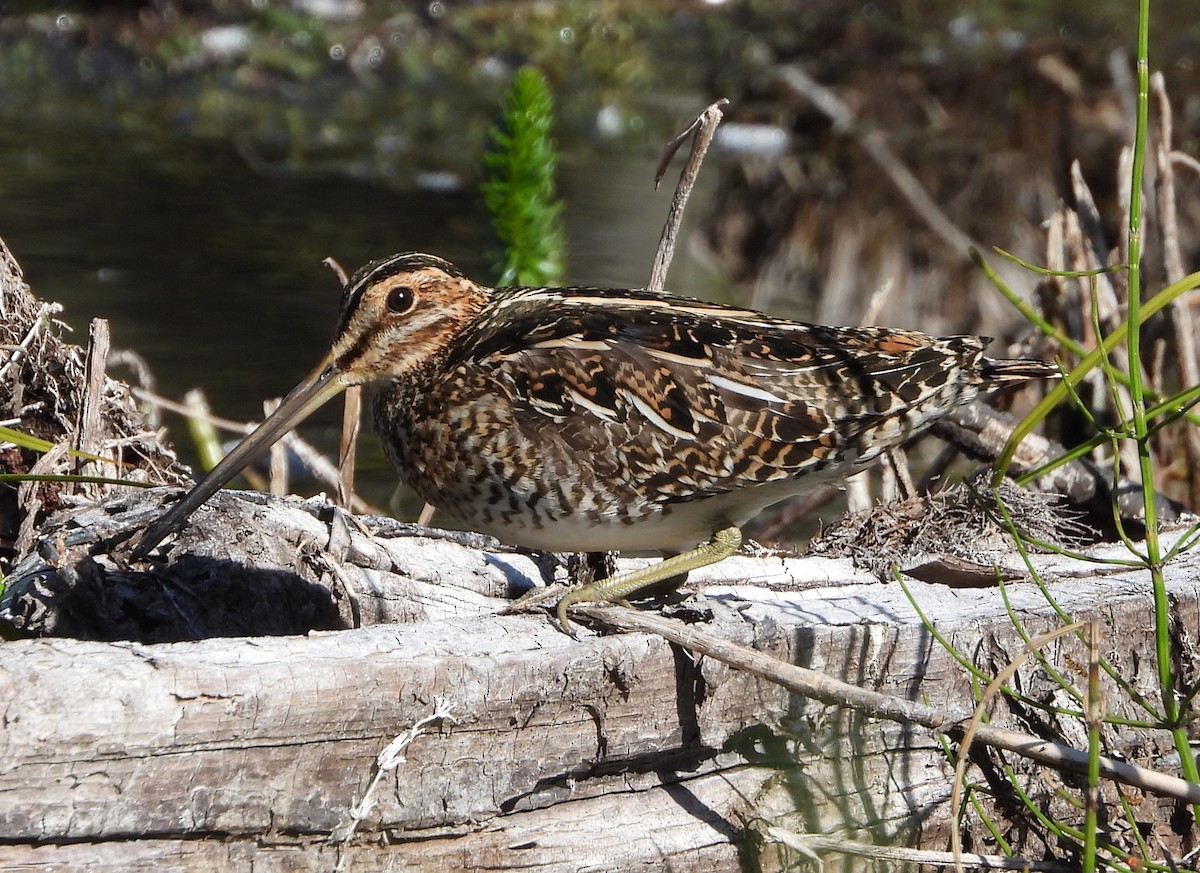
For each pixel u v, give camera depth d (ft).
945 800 22.12
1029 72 61.31
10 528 26.45
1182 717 20.27
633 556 34.53
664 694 20.75
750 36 73.82
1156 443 35.09
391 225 54.24
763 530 35.65
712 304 25.77
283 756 18.93
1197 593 23.50
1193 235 53.36
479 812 20.04
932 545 25.44
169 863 18.60
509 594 25.18
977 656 22.33
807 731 21.63
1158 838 22.90
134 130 65.57
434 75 74.49
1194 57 62.13
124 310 45.57
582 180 60.44
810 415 24.20
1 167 59.16
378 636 20.16
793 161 59.98
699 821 21.01
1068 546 26.35
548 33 76.89
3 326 27.27
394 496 37.01
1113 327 34.19
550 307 25.64
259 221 54.49
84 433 26.53
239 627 23.61
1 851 17.88
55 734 17.80
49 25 75.87
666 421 23.95
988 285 52.95
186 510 23.45
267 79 73.15
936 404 24.79
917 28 67.31
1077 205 36.91
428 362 26.18
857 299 53.98
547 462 24.09
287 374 41.96
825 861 21.44
